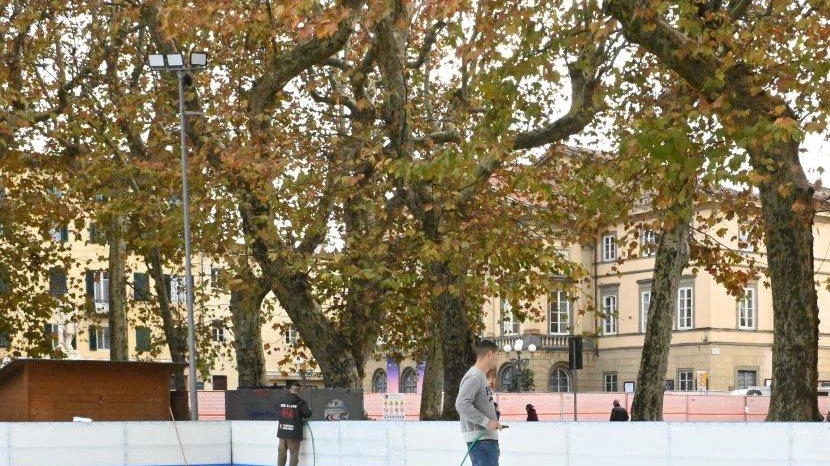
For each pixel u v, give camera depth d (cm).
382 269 2516
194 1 2327
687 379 6850
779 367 1825
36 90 3234
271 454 2688
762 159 1738
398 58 2414
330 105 3156
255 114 2688
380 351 3888
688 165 1725
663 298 2439
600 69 2134
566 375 7294
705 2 1908
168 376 2906
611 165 2002
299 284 2875
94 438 2623
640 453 1928
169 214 2903
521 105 1989
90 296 4216
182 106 2734
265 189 2559
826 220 7019
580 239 2692
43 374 2733
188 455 2744
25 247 4019
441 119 2991
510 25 1844
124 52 3394
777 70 1923
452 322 2444
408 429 2344
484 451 1272
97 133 3209
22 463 2522
